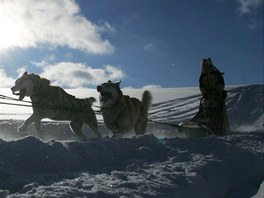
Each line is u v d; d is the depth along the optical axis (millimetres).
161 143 3520
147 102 4699
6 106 12812
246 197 2770
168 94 14648
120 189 2186
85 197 1991
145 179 2443
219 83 5246
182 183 2504
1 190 1982
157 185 2340
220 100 5254
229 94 11227
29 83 4188
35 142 2676
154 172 2648
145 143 3412
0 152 2590
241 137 4590
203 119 5207
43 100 4242
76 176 2457
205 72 5305
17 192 2111
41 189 2057
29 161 2566
